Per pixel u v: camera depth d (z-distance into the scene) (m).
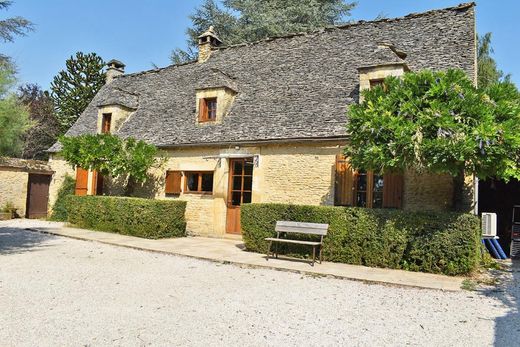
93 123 17.47
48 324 4.57
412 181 9.59
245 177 12.52
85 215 14.06
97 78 27.06
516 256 11.05
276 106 12.60
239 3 27.02
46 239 11.59
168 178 13.83
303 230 8.89
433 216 7.91
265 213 9.80
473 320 5.07
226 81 13.74
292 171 11.33
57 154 17.77
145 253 9.65
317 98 12.06
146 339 4.21
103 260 8.59
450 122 7.24
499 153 7.03
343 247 8.73
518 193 13.44
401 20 13.28
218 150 12.77
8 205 17.72
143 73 18.80
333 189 10.62
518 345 4.25
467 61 10.60
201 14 27.55
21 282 6.47
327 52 13.69
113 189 15.30
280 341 4.24
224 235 12.52
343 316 5.15
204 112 13.85
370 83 10.90
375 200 10.09
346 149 8.79
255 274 7.61
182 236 12.82
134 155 12.98
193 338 4.27
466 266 7.58
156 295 5.93
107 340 4.15
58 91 27.12
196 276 7.30
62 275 7.06
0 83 9.98
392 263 8.20
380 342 4.29
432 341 4.35
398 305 5.70
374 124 7.80
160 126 14.80
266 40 15.89
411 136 7.42
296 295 6.11
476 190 9.81
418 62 11.26
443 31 11.94
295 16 25.72
